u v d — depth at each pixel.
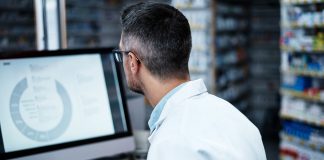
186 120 0.88
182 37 0.97
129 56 1.00
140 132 1.91
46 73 1.34
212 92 5.39
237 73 7.16
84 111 1.39
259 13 7.52
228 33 6.63
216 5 5.66
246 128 0.97
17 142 1.24
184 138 0.84
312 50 3.83
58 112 1.34
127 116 1.48
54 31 1.63
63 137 1.33
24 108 1.27
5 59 1.26
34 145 1.27
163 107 0.96
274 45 7.42
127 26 1.00
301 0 3.83
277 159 4.74
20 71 1.29
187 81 1.00
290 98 4.25
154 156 0.83
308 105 4.10
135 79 1.03
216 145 0.84
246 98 7.58
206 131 0.87
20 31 5.90
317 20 3.77
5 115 1.23
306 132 4.02
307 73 3.93
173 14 0.99
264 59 7.54
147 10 0.99
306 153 4.02
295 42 4.00
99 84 1.44
